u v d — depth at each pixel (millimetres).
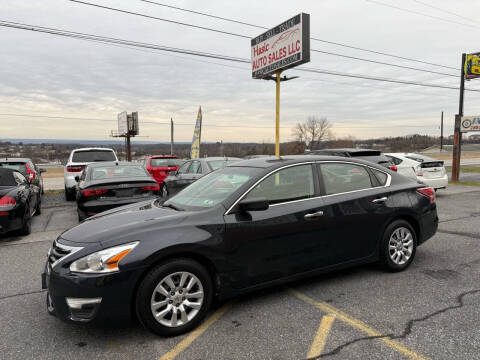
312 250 3713
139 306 2871
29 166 9602
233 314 3355
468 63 15555
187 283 3074
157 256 2906
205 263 3258
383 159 9719
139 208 3941
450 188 13555
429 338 2818
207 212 3307
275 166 3766
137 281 2863
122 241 2918
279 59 10242
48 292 3055
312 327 3061
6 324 3244
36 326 3201
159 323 2918
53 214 9273
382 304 3471
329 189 3941
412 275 4238
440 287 3859
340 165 4156
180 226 3119
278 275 3535
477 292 3701
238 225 3299
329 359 2580
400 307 3393
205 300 3127
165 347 2816
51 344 2889
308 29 9273
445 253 5098
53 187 16906
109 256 2822
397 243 4328
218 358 2637
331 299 3625
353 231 3967
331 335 2916
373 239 4129
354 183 4152
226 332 3021
